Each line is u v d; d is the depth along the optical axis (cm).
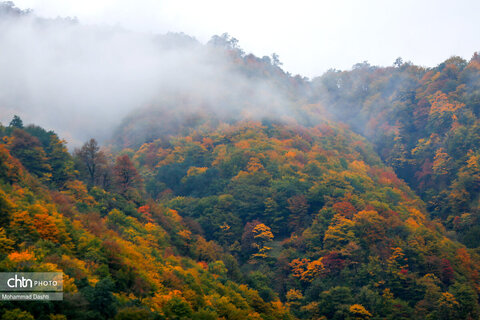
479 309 10994
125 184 13225
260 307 9600
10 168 9888
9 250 6700
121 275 7200
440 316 10488
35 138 12669
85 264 7062
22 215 7375
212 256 12081
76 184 11806
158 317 6391
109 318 5847
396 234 13925
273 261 13412
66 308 5606
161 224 12562
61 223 7800
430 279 11719
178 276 8731
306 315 10794
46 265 6056
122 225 10556
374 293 11075
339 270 12219
